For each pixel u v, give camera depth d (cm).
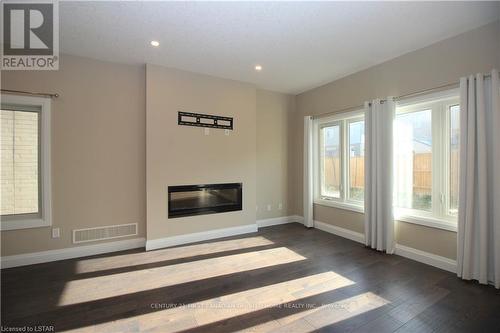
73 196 315
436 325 183
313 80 417
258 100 466
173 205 362
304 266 287
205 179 388
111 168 337
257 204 468
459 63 262
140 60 334
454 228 268
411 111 317
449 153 284
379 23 244
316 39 276
